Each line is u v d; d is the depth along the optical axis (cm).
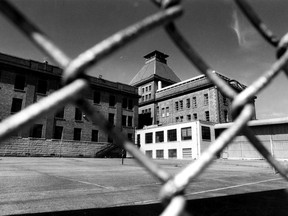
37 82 3378
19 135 3069
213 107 4334
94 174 1123
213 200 394
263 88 86
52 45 58
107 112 4069
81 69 55
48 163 2039
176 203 59
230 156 3712
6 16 54
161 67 6625
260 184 748
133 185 710
